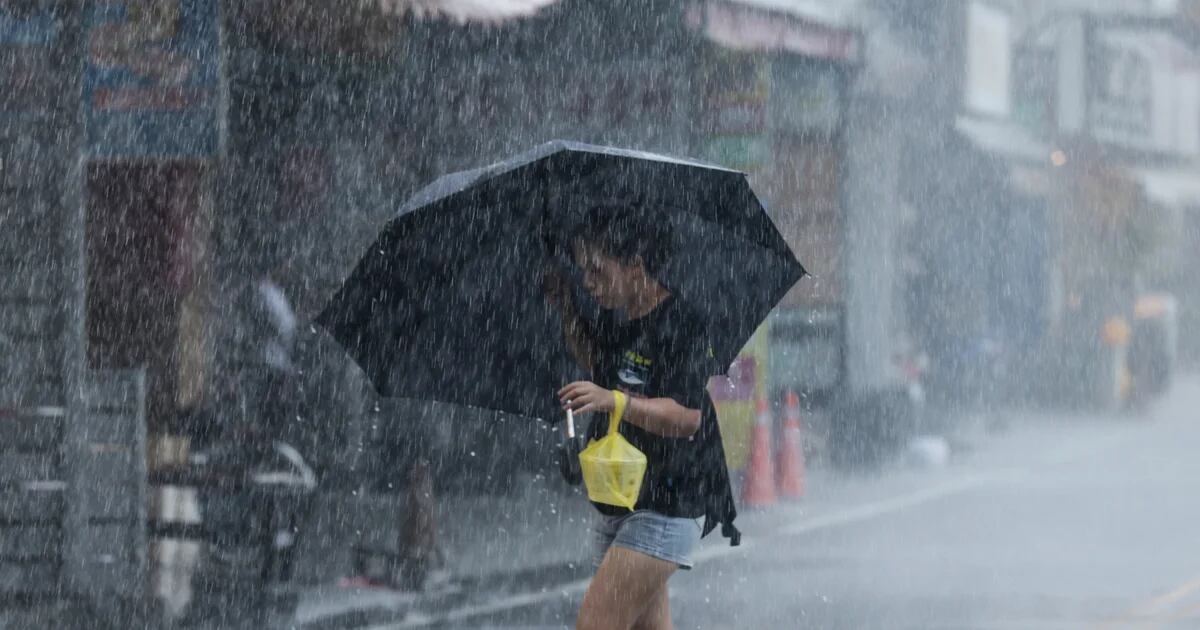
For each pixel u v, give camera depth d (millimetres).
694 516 11312
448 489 27641
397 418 26469
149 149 21000
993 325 49562
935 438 36938
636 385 11203
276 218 27344
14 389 19891
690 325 11211
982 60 50250
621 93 31766
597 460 10875
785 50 34531
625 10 31000
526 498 28312
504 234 11375
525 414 11750
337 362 25891
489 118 30547
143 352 25391
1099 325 53188
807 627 18922
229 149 26625
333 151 28406
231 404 24578
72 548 19141
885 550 24531
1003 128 52094
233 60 26641
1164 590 21375
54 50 19922
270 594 19344
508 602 20547
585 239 11359
